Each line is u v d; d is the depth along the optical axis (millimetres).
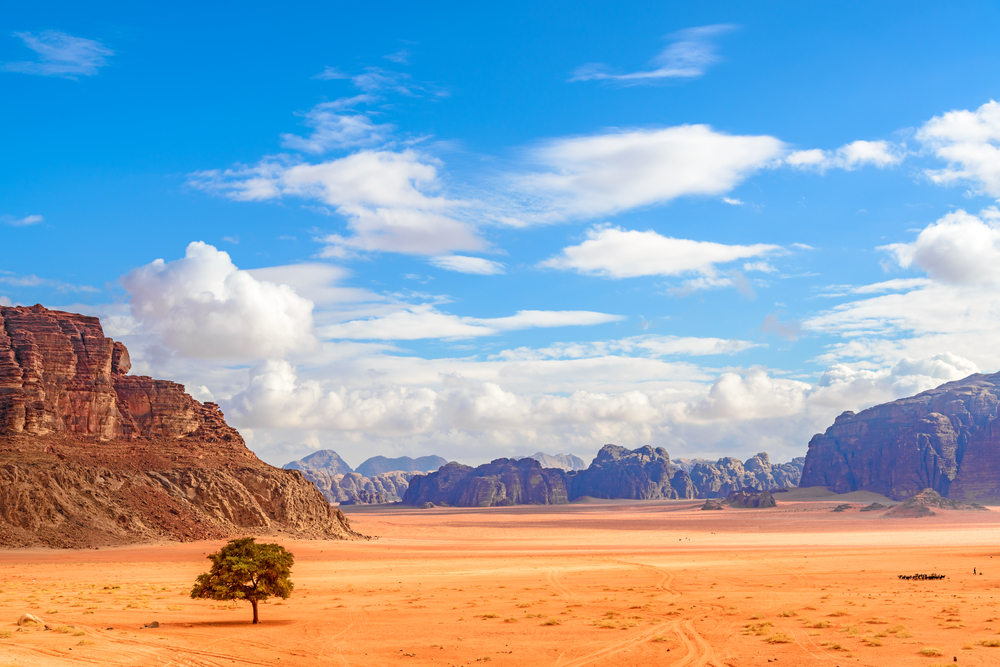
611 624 64750
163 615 72562
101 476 177000
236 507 192125
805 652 52531
